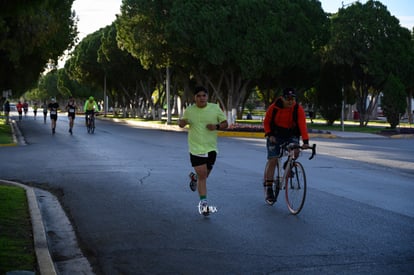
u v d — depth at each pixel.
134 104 67.44
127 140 24.11
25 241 6.45
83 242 6.85
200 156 8.23
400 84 40.25
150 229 7.48
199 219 8.10
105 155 17.06
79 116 68.44
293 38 37.03
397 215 8.48
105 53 54.66
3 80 36.69
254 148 21.14
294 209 8.47
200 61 38.38
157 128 38.91
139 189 10.80
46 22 23.47
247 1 35.75
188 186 11.20
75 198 9.88
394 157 18.64
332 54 42.94
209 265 5.84
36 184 11.54
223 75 40.44
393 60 41.81
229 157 17.30
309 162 16.36
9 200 8.90
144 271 5.66
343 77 45.28
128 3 38.47
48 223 8.01
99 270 5.75
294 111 8.55
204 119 8.22
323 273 5.54
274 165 9.04
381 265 5.82
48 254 5.87
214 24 35.31
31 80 38.09
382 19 42.03
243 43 35.84
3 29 20.80
